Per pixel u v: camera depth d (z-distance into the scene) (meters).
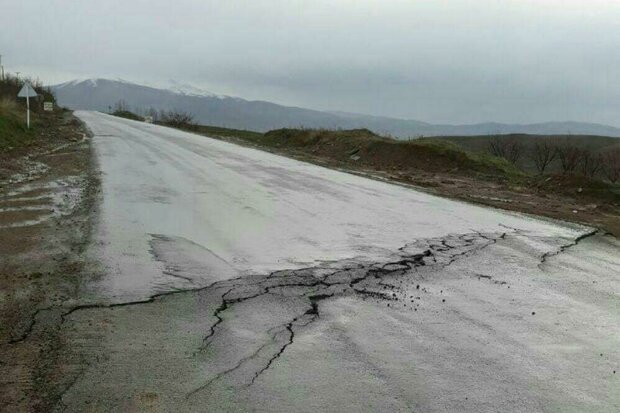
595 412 3.28
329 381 3.54
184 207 9.35
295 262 6.25
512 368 3.81
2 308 4.61
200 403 3.24
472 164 17.84
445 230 8.20
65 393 3.30
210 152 20.73
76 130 30.86
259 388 3.43
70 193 10.35
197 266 5.99
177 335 4.20
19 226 7.53
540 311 4.94
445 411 3.23
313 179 13.80
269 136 31.08
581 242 7.77
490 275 6.00
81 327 4.28
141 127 39.34
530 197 12.45
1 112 22.89
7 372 3.54
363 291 5.34
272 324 4.46
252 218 8.63
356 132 24.39
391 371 3.71
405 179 14.87
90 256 6.19
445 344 4.17
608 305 5.15
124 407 3.18
